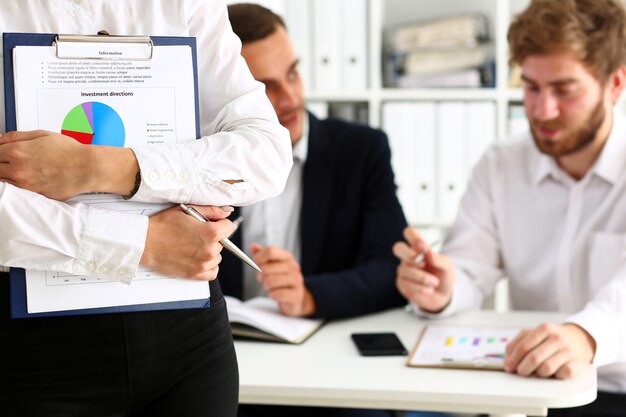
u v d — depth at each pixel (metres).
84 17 0.93
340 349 1.51
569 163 1.93
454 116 2.81
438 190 2.85
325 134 2.01
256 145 0.95
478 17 2.82
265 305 1.77
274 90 1.88
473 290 1.90
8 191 0.83
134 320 0.91
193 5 0.99
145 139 0.92
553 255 1.96
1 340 0.88
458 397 1.26
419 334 1.61
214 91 1.02
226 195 0.93
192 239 0.91
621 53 1.82
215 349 0.98
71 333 0.88
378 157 1.99
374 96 2.85
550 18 1.77
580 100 1.80
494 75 2.87
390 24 3.05
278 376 1.35
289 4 2.81
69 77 0.89
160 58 0.93
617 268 1.78
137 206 0.91
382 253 1.88
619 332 1.43
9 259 0.84
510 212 2.03
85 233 0.85
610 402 1.66
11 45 0.87
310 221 1.92
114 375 0.90
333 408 1.66
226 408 0.98
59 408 0.89
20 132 0.85
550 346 1.33
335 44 2.82
